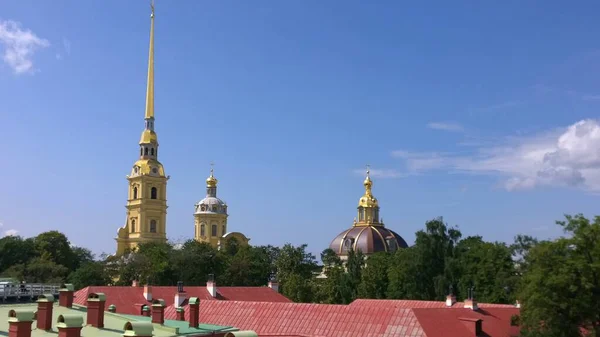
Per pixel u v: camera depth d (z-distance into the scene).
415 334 53.88
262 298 86.50
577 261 63.84
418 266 125.75
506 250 117.56
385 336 54.78
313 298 145.12
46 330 34.84
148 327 29.53
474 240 139.38
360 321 57.62
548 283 63.84
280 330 59.81
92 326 38.00
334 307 60.78
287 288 144.50
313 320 59.84
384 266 147.12
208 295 82.06
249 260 172.62
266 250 191.00
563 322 64.38
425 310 58.28
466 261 122.12
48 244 178.00
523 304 66.19
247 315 63.50
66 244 184.75
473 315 62.88
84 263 182.62
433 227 126.88
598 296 65.06
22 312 30.75
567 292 64.69
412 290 126.00
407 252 130.88
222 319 63.78
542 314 64.06
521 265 113.94
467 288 116.94
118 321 41.88
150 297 77.94
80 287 150.50
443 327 56.84
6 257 167.00
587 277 64.44
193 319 46.22
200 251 166.12
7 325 34.81
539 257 66.94
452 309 62.16
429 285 124.94
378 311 58.09
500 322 65.00
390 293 136.12
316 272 193.12
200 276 160.25
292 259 168.00
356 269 149.88
